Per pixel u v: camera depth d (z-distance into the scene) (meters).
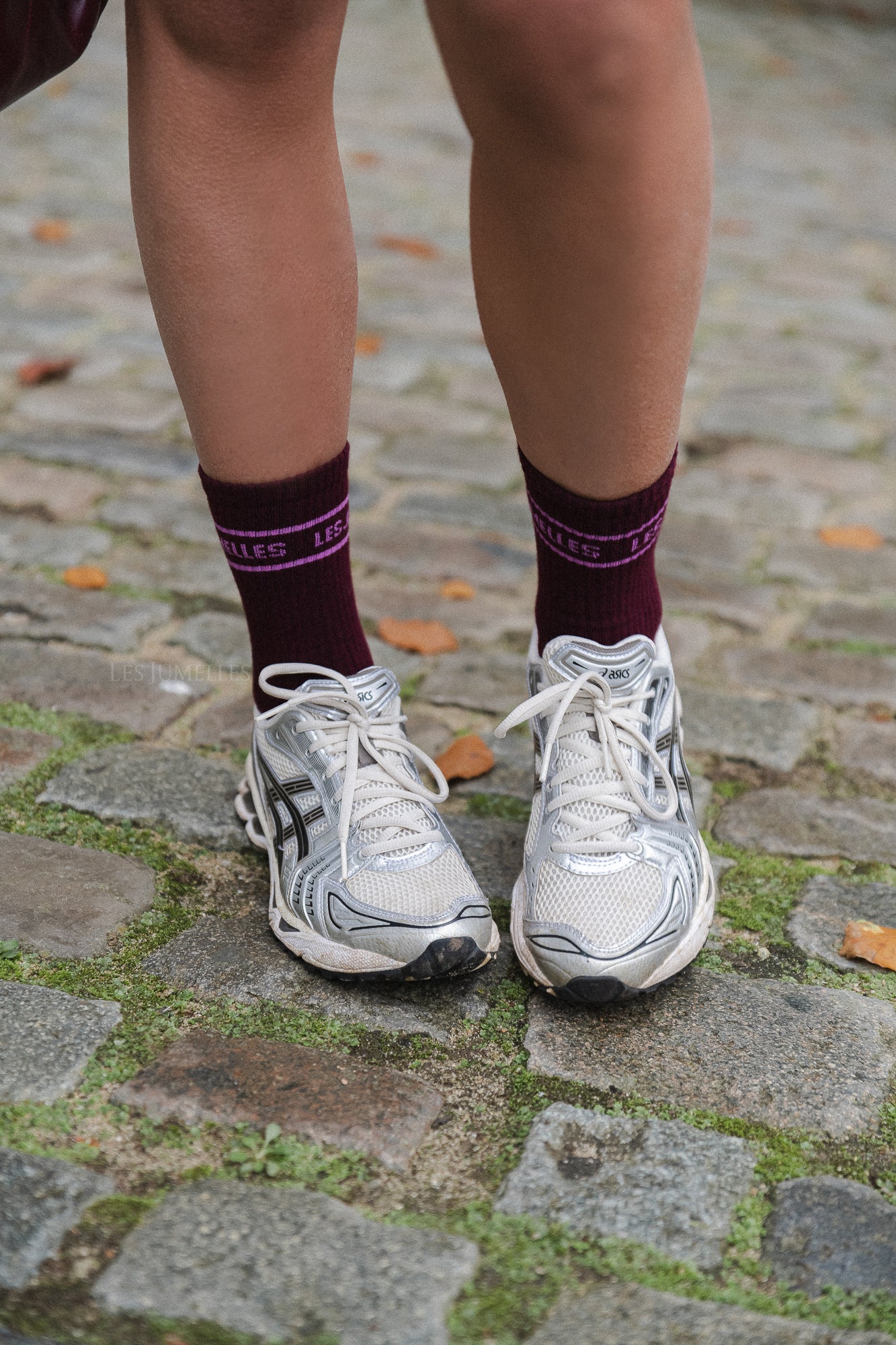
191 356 1.21
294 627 1.37
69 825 1.56
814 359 3.34
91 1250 0.98
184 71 1.12
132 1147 1.09
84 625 2.04
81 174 4.36
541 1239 1.03
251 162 1.15
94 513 2.40
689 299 1.16
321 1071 1.20
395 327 3.39
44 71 1.08
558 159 1.08
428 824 1.38
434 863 1.34
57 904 1.41
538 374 1.20
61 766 1.68
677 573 2.33
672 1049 1.26
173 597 2.14
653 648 1.38
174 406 2.85
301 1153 1.10
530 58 1.03
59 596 2.11
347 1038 1.25
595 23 1.01
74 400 2.84
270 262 1.18
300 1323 0.94
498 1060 1.24
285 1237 1.01
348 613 1.40
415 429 2.84
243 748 1.76
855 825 1.67
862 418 3.01
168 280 1.19
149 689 1.88
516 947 1.34
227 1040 1.23
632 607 1.36
